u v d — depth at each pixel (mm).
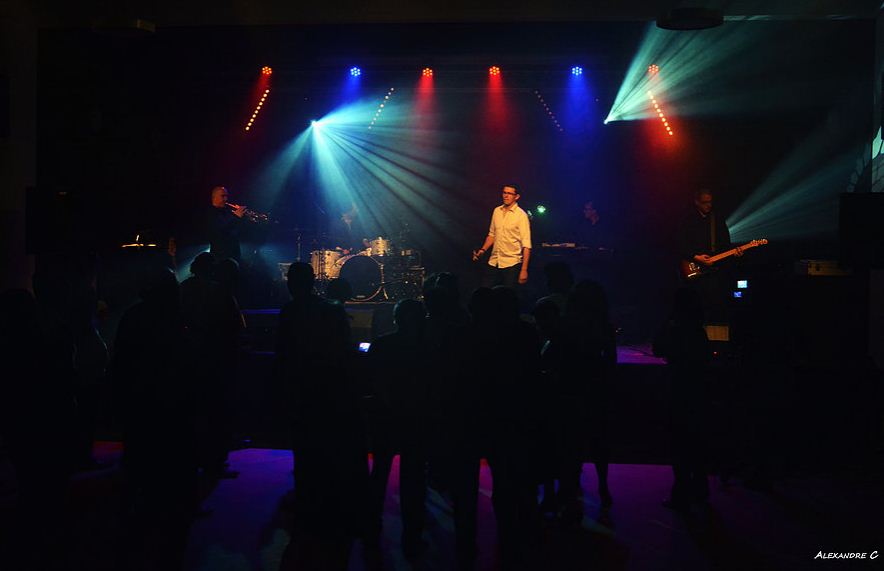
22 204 8023
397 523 5254
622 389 7516
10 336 5035
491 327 4484
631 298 11359
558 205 12719
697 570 4434
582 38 10820
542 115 12492
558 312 5371
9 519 5254
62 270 6355
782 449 6328
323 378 4672
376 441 4770
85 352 6371
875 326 7641
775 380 6203
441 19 8250
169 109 11719
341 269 11117
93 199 10852
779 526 5219
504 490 4434
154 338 4312
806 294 7648
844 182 10336
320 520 4668
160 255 9961
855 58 10070
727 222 11195
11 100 7887
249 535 4984
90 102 10875
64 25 8297
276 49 11062
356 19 8312
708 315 8648
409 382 4605
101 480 6191
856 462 6980
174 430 4266
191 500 4305
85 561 4500
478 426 4418
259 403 7824
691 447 5516
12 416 5043
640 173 11766
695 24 7031
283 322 4895
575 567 4480
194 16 8242
